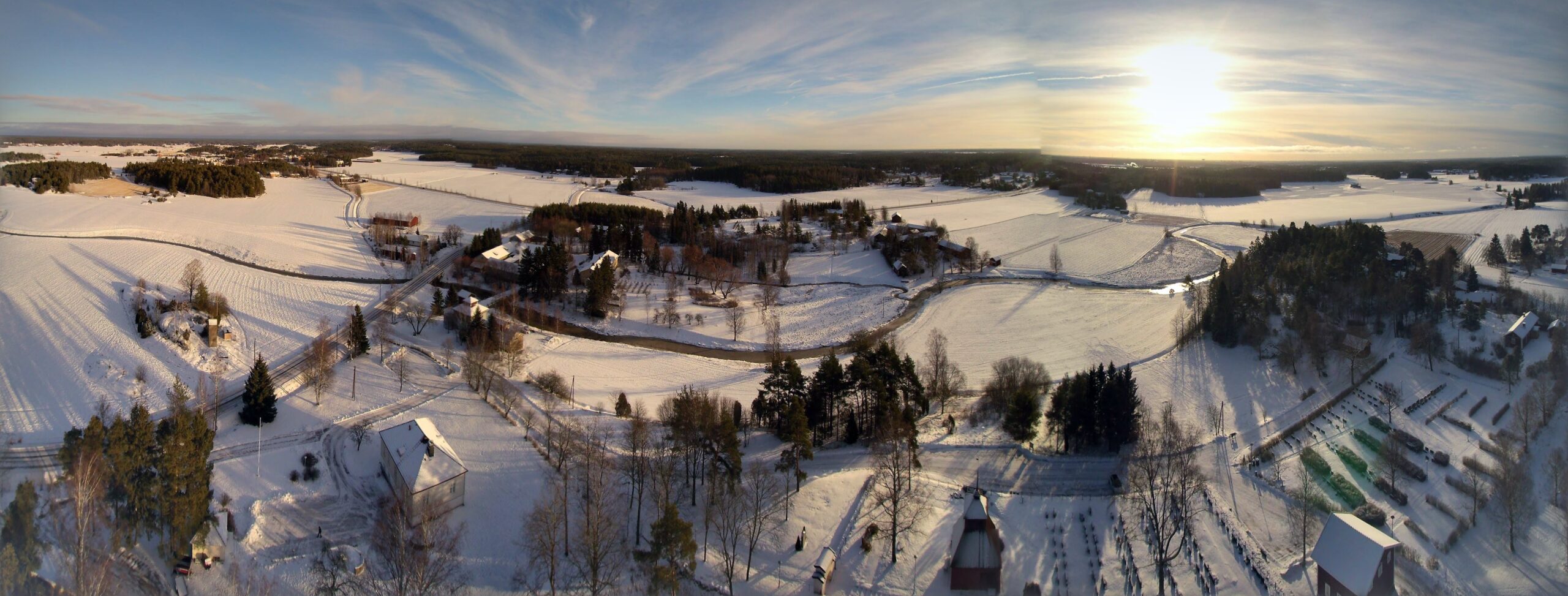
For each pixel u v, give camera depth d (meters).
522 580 51.34
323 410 77.38
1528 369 81.25
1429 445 70.44
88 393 77.31
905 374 80.19
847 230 189.38
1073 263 169.38
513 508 60.41
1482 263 135.38
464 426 73.88
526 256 132.75
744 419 80.19
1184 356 103.75
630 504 57.59
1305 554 52.16
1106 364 103.06
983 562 50.75
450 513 59.44
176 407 63.06
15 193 169.50
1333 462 69.62
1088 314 129.62
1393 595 47.28
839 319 126.94
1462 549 52.97
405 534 55.81
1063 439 76.69
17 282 103.56
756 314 129.25
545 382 86.19
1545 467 59.31
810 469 68.75
